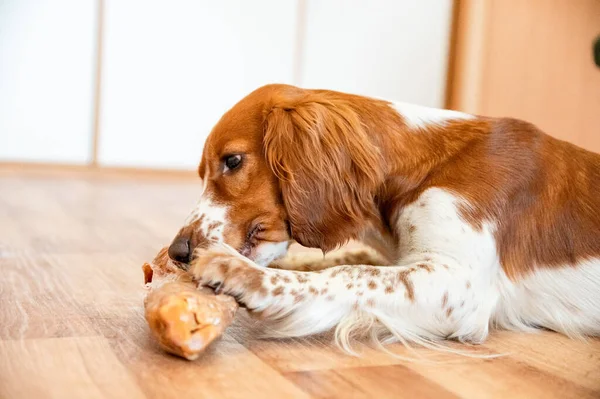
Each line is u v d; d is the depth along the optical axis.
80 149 6.68
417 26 6.97
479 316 2.21
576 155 2.45
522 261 2.29
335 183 2.28
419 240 2.24
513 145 2.35
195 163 6.98
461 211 2.21
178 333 1.82
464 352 2.10
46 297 2.48
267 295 2.02
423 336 2.16
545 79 5.48
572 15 5.39
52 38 6.37
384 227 2.39
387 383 1.80
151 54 6.66
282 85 2.47
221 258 2.02
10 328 2.10
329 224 2.30
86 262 3.12
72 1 6.36
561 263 2.31
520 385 1.84
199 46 6.77
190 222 2.33
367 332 2.13
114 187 5.94
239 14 6.82
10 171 6.46
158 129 6.82
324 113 2.32
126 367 1.81
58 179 6.22
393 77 7.12
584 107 5.43
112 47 6.55
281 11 6.91
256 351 2.00
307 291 2.06
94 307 2.38
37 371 1.75
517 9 5.51
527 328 2.37
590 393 1.80
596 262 2.32
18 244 3.45
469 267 2.18
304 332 2.08
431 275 2.14
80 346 1.96
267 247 2.34
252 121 2.36
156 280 2.17
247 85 6.96
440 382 1.83
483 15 5.66
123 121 6.71
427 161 2.31
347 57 7.11
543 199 2.32
